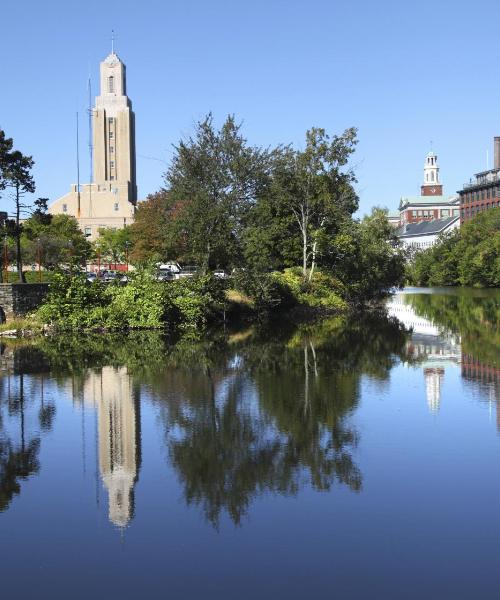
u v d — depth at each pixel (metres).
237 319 41.59
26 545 8.39
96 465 11.32
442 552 8.07
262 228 48.69
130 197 156.50
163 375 19.94
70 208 131.38
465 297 66.88
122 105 155.25
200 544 8.33
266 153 41.69
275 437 12.95
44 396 16.83
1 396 16.81
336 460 11.50
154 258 40.88
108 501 9.73
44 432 13.41
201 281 38.78
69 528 8.85
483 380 19.00
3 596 7.18
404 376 19.73
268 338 30.91
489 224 100.44
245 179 40.84
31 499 9.85
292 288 48.66
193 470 11.03
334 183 52.88
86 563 7.89
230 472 10.91
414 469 10.99
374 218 62.38
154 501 9.72
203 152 40.00
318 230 52.09
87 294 34.72
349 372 20.52
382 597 7.09
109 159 155.00
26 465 11.37
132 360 23.09
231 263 42.88
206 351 25.75
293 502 9.65
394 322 39.91
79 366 21.69
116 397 16.67
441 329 34.84
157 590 7.26
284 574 7.59
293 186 52.22
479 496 9.79
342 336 31.69
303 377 19.61
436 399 16.34
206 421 14.19
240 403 15.93
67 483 10.48
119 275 51.72
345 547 8.22
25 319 33.81
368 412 14.99
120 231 101.12
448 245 107.56
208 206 40.00
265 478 10.62
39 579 7.53
